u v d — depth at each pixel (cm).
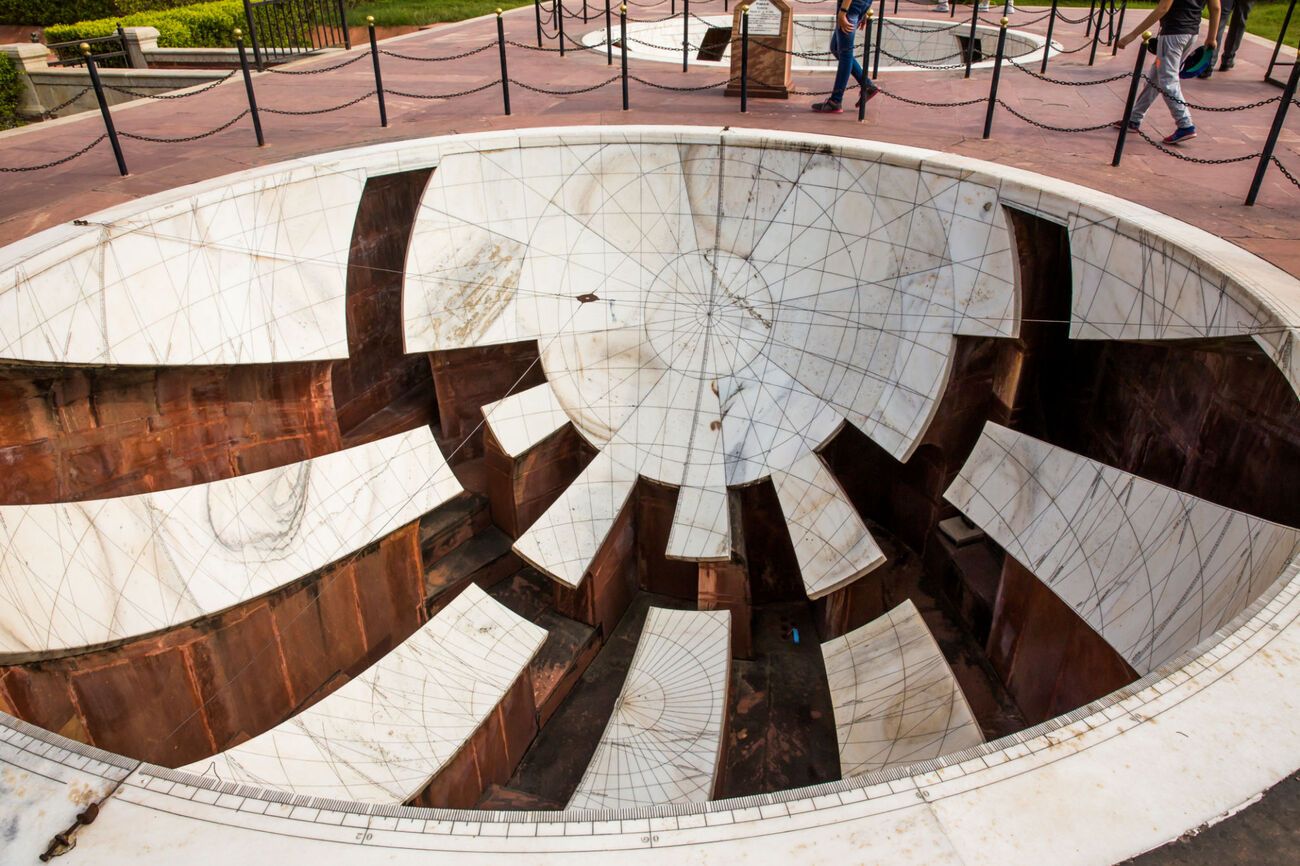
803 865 328
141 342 872
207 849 340
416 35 2189
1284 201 934
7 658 694
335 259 1065
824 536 992
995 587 986
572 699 1010
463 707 819
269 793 367
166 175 1082
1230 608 576
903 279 1057
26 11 2406
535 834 344
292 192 1039
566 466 1152
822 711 970
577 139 1183
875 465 1164
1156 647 644
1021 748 373
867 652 866
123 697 808
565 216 1188
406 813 356
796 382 1093
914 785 359
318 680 973
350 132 1288
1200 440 781
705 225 1175
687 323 1153
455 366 1196
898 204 1070
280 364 1027
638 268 1180
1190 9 1081
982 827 340
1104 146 1162
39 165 1143
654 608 954
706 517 1030
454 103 1466
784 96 1459
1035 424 1076
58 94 1855
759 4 2178
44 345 784
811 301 1114
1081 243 905
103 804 359
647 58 1853
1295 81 871
